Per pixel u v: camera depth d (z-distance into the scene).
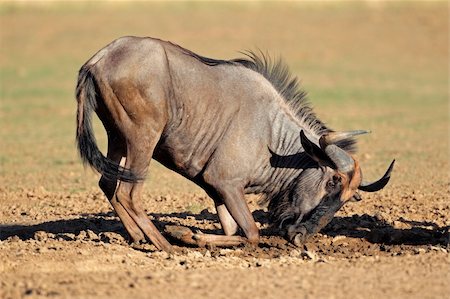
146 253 42.59
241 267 39.56
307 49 181.12
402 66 172.25
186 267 39.44
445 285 36.28
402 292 35.31
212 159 44.16
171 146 44.03
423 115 119.62
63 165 78.88
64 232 49.84
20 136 98.94
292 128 45.22
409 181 68.50
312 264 40.03
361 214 53.62
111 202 44.41
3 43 183.62
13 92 138.75
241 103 44.25
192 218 52.94
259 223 51.84
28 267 38.75
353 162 44.62
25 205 58.94
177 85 42.94
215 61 44.72
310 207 45.00
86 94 42.34
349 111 121.75
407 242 46.81
